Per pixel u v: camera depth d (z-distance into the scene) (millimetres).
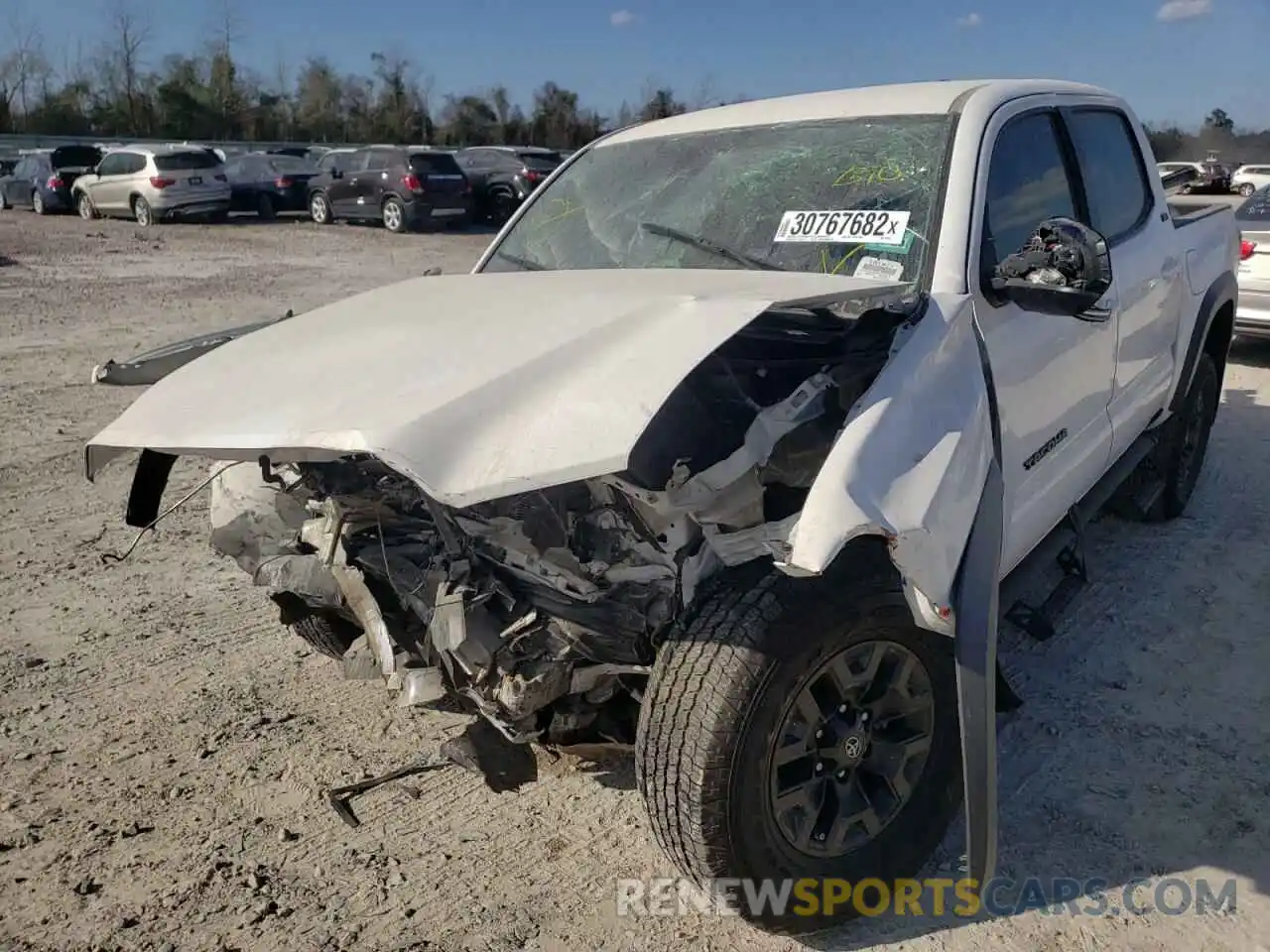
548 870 2844
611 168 3887
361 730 3502
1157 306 4125
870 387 2387
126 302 11859
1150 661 3832
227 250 17641
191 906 2703
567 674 2385
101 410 7309
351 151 22875
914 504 2217
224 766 3295
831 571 2348
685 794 2258
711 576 2402
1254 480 5746
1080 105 3859
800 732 2381
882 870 2576
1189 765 3211
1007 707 2930
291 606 2951
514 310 2662
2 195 26672
